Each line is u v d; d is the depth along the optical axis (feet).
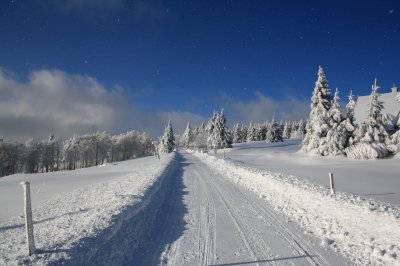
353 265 22.15
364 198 36.47
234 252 24.75
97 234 22.95
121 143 471.62
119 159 484.33
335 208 32.94
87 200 42.86
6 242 22.85
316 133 143.54
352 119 136.56
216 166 109.40
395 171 83.66
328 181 61.87
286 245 26.43
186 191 55.06
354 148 124.77
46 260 17.80
